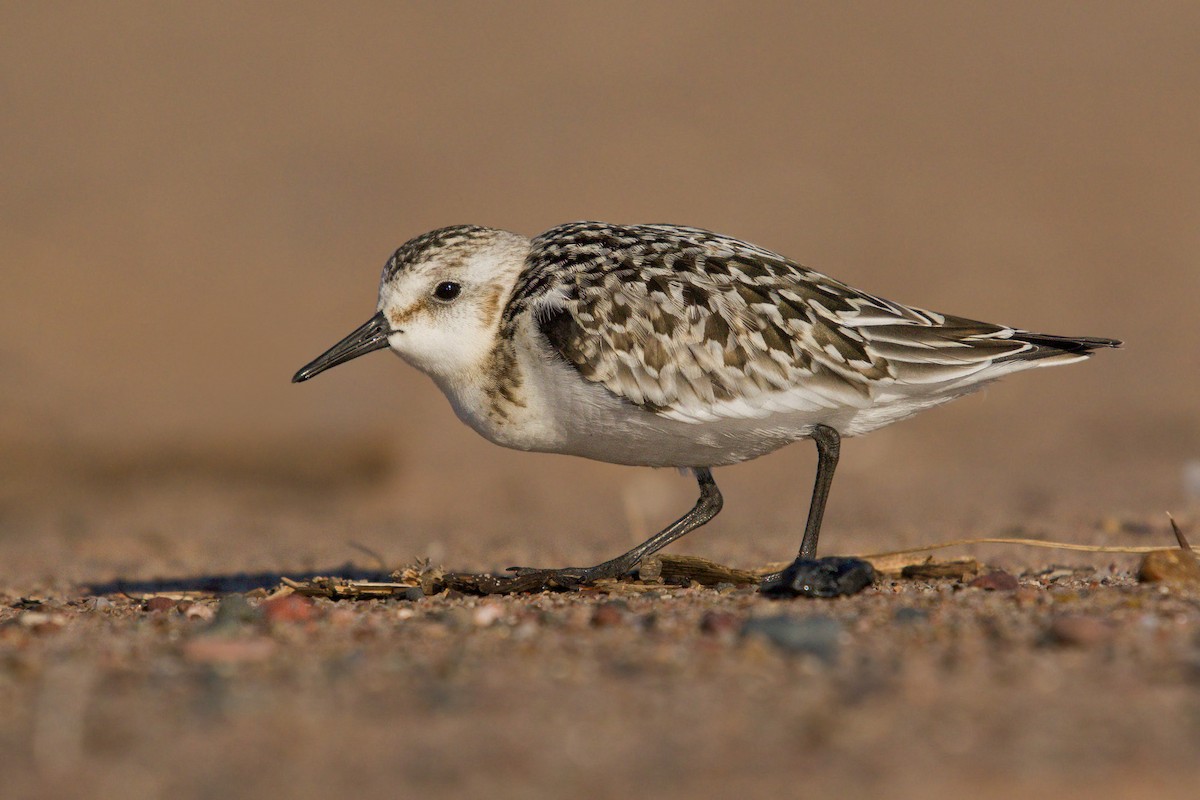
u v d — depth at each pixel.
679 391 8.52
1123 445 17.75
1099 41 37.03
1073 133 32.31
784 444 8.98
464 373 9.16
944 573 9.02
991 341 8.73
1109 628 6.61
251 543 13.41
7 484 16.89
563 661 6.37
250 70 33.38
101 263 23.31
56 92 31.23
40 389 18.83
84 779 5.07
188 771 5.13
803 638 6.47
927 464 17.56
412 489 17.08
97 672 6.32
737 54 35.72
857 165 30.28
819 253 25.92
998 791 4.86
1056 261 25.89
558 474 17.59
